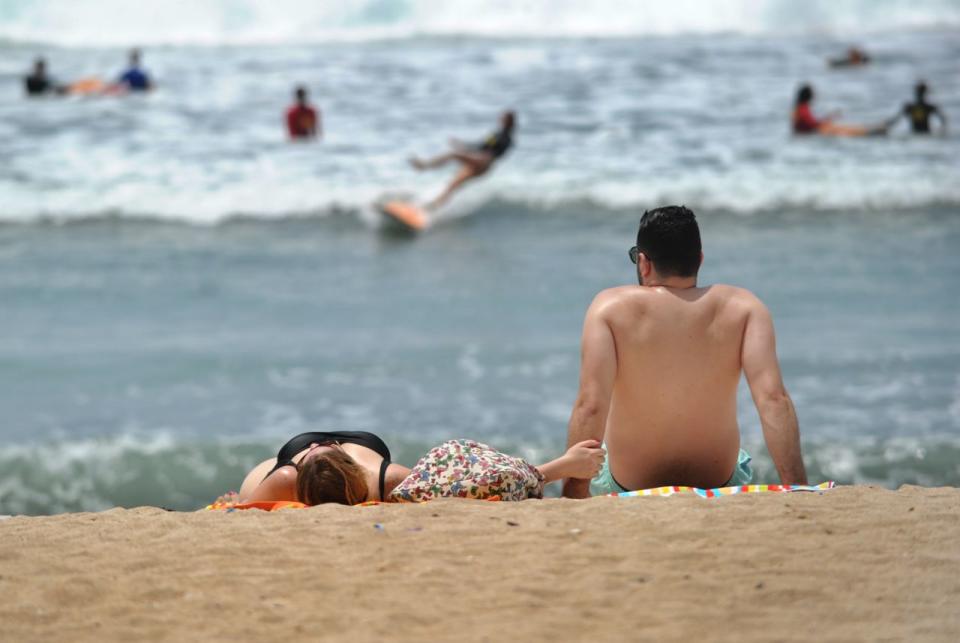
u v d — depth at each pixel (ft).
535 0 377.50
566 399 118.73
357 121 265.54
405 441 106.11
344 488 56.65
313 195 219.00
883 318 144.05
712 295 58.34
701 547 45.70
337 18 374.43
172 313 151.74
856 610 39.50
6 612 41.16
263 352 134.21
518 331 142.61
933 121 268.21
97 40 360.28
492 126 261.44
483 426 110.93
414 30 371.35
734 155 242.99
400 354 133.59
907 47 344.08
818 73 310.04
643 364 57.82
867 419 110.73
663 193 219.61
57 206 209.97
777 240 190.80
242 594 42.32
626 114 270.87
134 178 225.97
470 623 39.27
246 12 369.71
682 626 38.50
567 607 40.40
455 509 51.11
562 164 237.25
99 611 41.19
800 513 49.37
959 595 40.50
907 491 53.31
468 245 192.75
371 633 38.68
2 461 102.78
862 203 214.69
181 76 306.55
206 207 212.64
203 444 106.11
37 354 133.18
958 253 179.73
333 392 121.08
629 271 173.17
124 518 52.26
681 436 58.65
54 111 271.69
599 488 61.77
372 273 174.09
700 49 342.44
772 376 56.44
